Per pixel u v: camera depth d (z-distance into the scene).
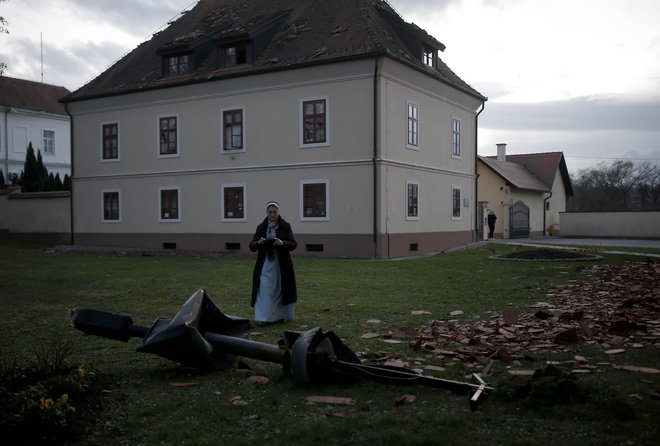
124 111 28.59
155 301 10.30
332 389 4.83
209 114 26.00
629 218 42.91
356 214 22.50
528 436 3.72
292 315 8.26
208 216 26.28
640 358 5.54
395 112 23.11
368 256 22.23
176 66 27.56
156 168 27.70
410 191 24.31
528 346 6.20
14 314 8.91
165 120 27.34
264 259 8.13
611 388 4.41
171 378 5.24
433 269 16.16
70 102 29.95
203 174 26.33
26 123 48.50
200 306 5.45
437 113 26.48
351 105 22.50
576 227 44.81
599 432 3.74
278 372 5.40
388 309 9.12
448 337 6.69
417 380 4.64
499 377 5.00
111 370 5.54
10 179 47.19
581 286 11.33
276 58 24.09
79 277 14.31
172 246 27.44
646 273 13.12
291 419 4.14
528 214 43.06
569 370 5.14
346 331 7.30
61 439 3.83
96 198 29.80
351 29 23.64
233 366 5.61
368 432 3.87
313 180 23.44
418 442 3.65
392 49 22.83
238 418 4.19
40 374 4.64
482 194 40.50
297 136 23.72
